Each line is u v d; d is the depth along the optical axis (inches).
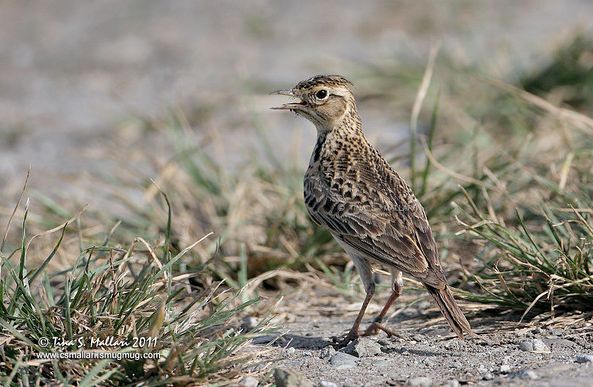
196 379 354.3
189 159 616.4
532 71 785.6
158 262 403.5
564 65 772.0
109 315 373.7
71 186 700.7
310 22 1154.0
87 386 337.4
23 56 1074.1
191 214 585.6
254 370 375.6
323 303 486.9
